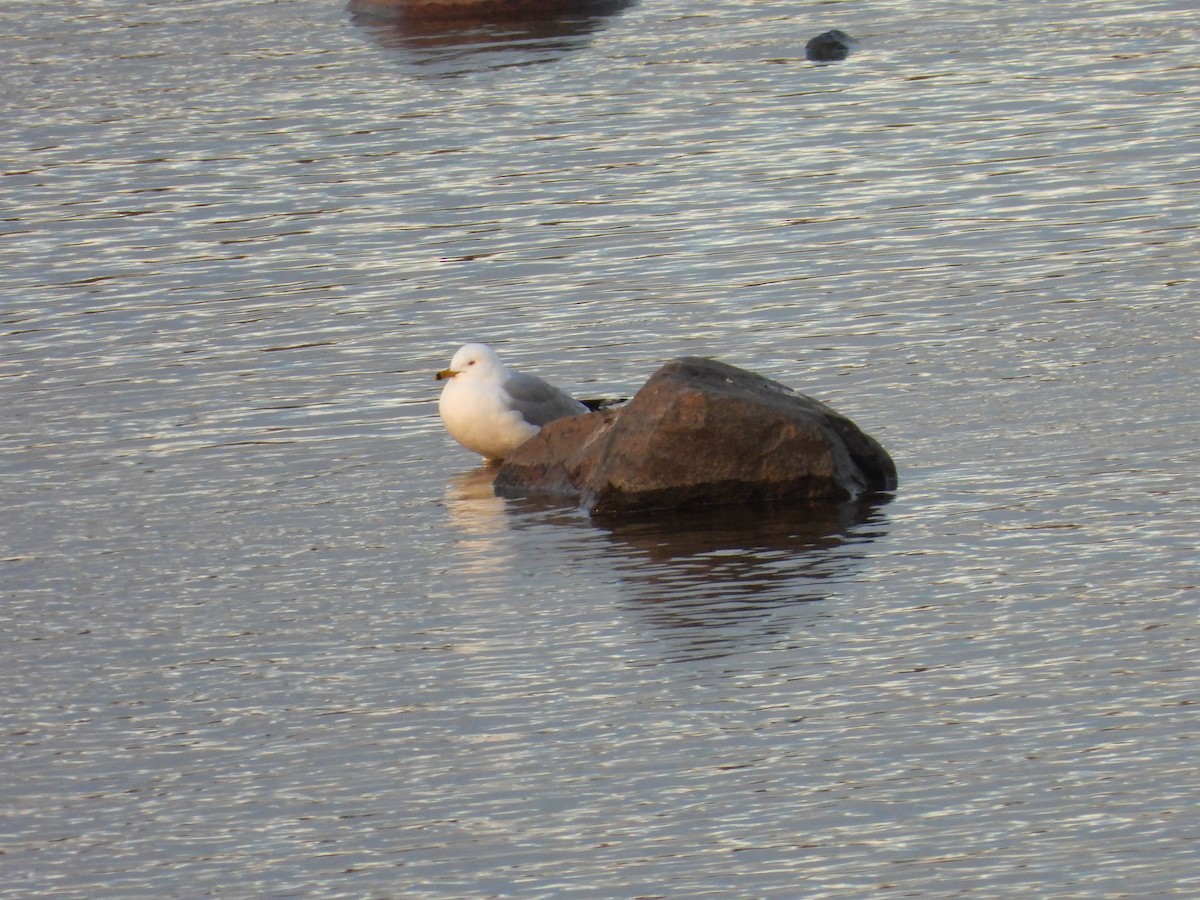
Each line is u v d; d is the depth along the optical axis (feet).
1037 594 43.65
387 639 43.57
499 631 43.62
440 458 56.65
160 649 43.78
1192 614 41.93
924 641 41.52
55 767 38.32
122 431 59.62
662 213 80.38
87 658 43.50
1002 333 63.46
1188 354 59.98
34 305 73.15
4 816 36.45
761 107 96.43
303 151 92.58
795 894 32.12
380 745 38.37
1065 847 32.99
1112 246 72.23
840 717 38.22
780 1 121.29
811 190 82.33
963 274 70.28
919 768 36.01
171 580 47.93
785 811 34.81
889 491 51.34
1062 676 39.40
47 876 34.24
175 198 86.22
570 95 100.32
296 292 73.31
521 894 32.63
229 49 114.32
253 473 55.72
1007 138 88.48
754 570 46.42
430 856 34.06
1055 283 68.33
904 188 81.87
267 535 50.83
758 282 71.10
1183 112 90.63
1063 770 35.55
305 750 38.40
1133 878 31.94
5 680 42.47
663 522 50.44
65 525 52.03
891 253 73.46
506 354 65.05
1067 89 96.27
